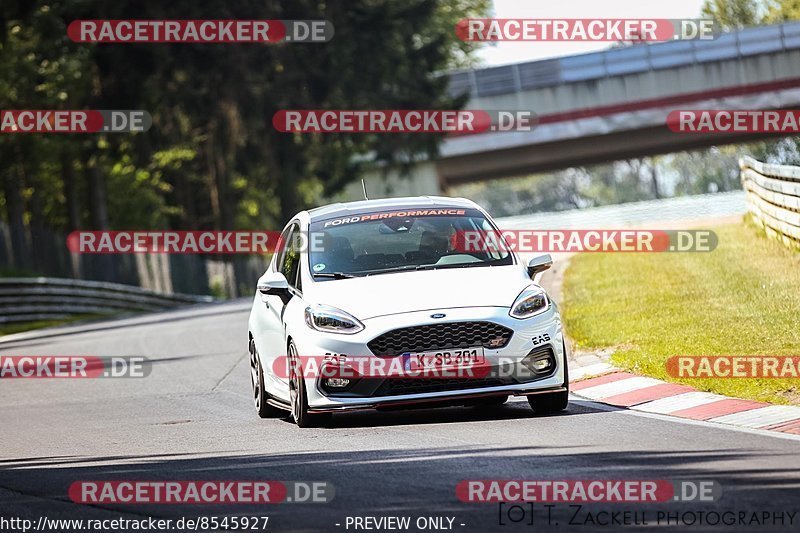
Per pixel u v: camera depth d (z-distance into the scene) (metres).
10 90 164.00
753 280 62.34
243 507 26.41
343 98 192.88
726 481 25.66
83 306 140.88
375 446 33.16
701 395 38.44
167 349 75.12
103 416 46.09
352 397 36.31
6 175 174.88
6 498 29.67
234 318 99.81
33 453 37.50
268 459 32.44
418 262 39.62
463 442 32.75
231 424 40.97
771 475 25.95
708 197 178.50
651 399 38.69
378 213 42.00
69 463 34.78
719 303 56.38
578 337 53.88
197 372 59.94
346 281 38.78
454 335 35.94
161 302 169.12
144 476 31.27
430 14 197.75
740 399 37.22
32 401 53.66
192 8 165.25
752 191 94.94
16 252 155.88
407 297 37.00
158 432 40.16
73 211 189.00
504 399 41.03
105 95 163.00
